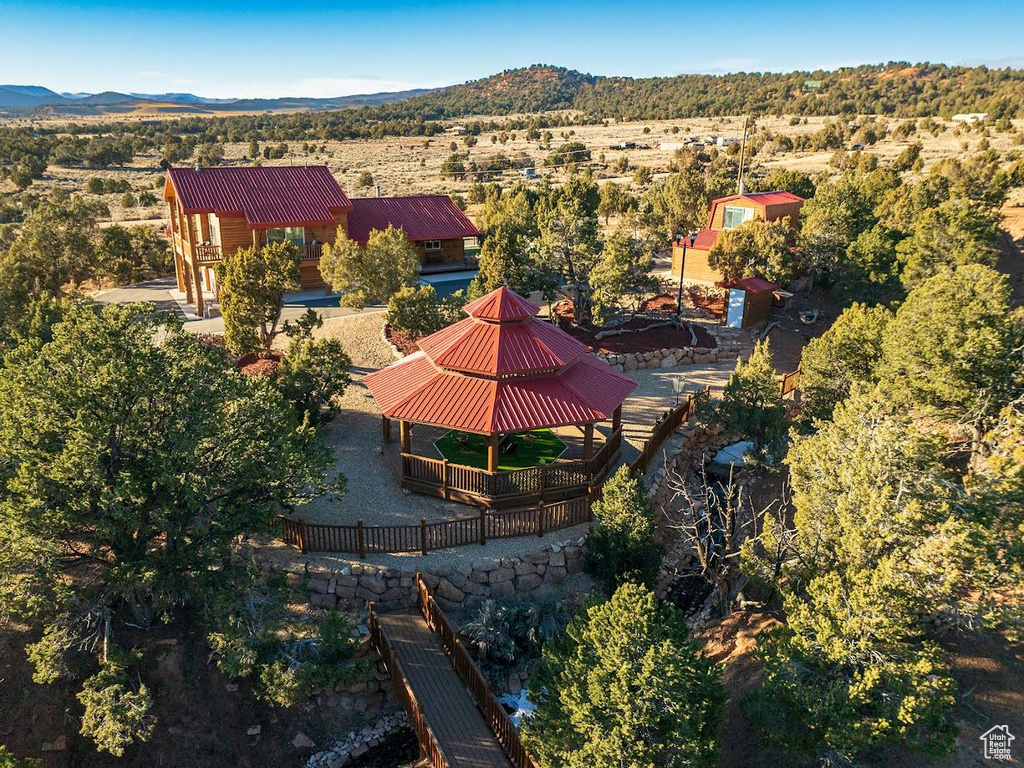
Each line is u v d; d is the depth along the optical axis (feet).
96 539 48.83
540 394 69.10
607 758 36.14
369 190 321.93
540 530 65.87
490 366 68.80
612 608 40.37
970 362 65.26
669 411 86.99
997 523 42.98
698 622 62.08
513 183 342.03
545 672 42.91
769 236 124.88
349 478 73.92
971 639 49.06
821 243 131.03
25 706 49.11
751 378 74.18
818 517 49.14
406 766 51.60
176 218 151.43
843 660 40.60
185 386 51.83
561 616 60.49
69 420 45.70
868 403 50.44
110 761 48.88
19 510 43.19
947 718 43.45
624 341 112.37
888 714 38.81
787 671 41.81
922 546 40.88
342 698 55.88
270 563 60.23
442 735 50.21
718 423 93.30
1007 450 49.29
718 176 202.69
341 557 61.77
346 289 119.34
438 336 76.84
